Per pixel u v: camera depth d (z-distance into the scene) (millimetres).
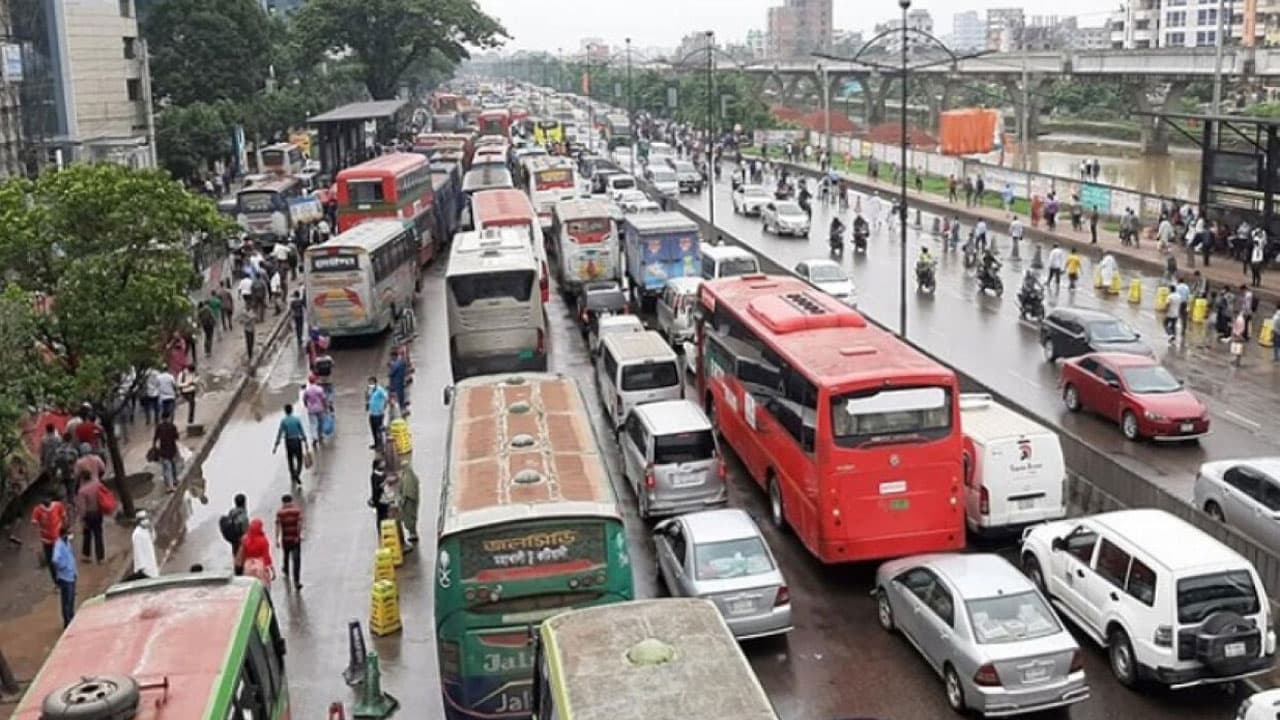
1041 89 93062
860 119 158250
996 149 98188
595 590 14938
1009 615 15695
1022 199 67938
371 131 83750
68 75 66375
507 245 35906
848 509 19578
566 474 16484
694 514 19250
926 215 67562
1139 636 15938
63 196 22844
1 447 18984
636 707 10117
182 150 74188
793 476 21422
